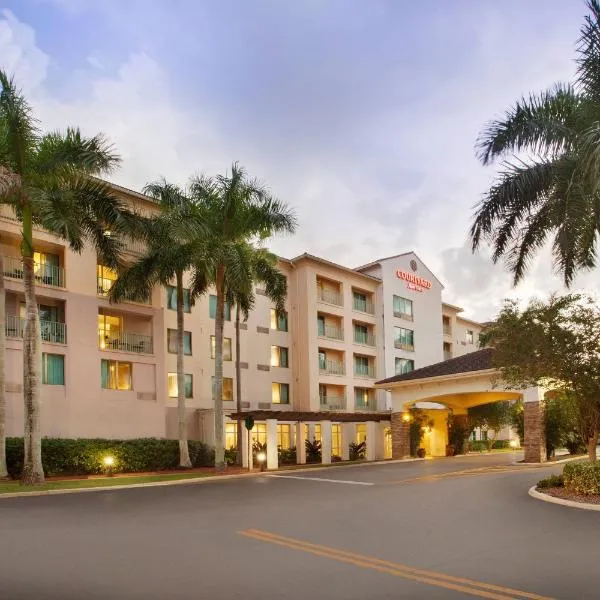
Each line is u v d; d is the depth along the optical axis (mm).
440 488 20062
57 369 30141
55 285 30656
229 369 41656
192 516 13938
